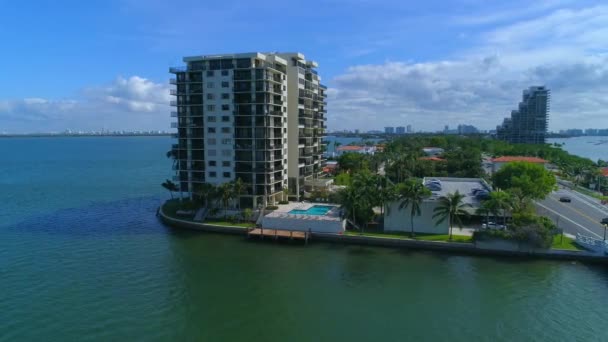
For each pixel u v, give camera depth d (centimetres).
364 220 8462
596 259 6869
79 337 4572
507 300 5538
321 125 14000
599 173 14138
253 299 5581
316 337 4625
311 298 5612
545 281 6147
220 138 10162
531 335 4684
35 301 5438
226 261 7081
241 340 4553
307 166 12288
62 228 9219
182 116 10419
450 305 5403
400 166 14625
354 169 15212
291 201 11188
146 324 4875
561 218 9444
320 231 8388
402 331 4766
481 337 4644
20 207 11619
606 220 8238
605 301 5488
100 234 8725
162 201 12575
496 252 7306
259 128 9938
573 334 4700
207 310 5244
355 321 4994
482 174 14775
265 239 8306
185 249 7725
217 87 10075
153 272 6538
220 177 10250
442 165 16212
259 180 9994
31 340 4500
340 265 6875
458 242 7544
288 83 11344
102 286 5950
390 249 7700
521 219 7575
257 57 9869
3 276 6300
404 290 5866
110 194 13862
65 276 6312
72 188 15150
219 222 9225
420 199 7975
